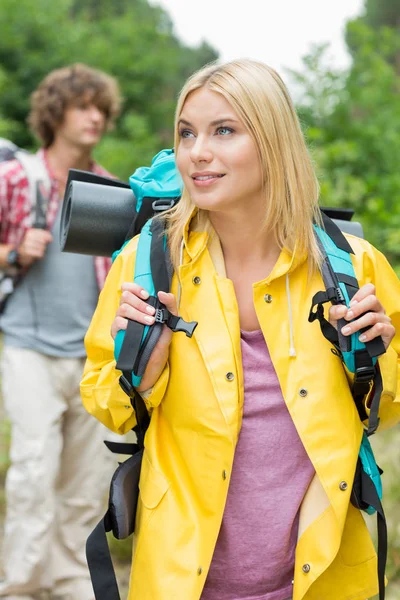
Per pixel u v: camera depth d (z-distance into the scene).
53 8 14.12
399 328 2.18
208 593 2.08
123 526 2.05
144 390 2.04
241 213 2.05
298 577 1.98
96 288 3.62
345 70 9.21
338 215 2.43
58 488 3.77
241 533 2.04
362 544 2.10
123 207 2.34
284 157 2.02
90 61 13.77
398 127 8.86
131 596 2.03
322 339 2.02
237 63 2.02
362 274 2.08
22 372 3.54
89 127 3.71
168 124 14.45
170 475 2.04
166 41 15.98
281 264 2.04
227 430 1.97
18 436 3.54
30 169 3.59
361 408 2.07
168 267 2.04
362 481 2.04
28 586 3.55
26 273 3.56
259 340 2.07
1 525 4.43
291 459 2.04
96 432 3.72
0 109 12.75
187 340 2.02
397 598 3.68
